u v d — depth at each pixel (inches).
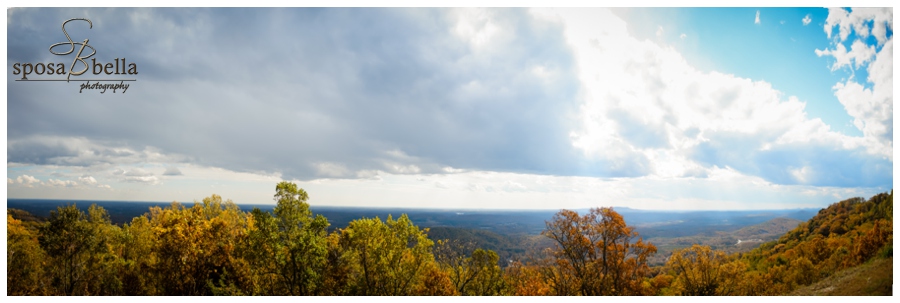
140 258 1165.1
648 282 1289.4
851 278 1021.8
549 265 1230.3
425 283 1066.7
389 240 988.6
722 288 1256.8
